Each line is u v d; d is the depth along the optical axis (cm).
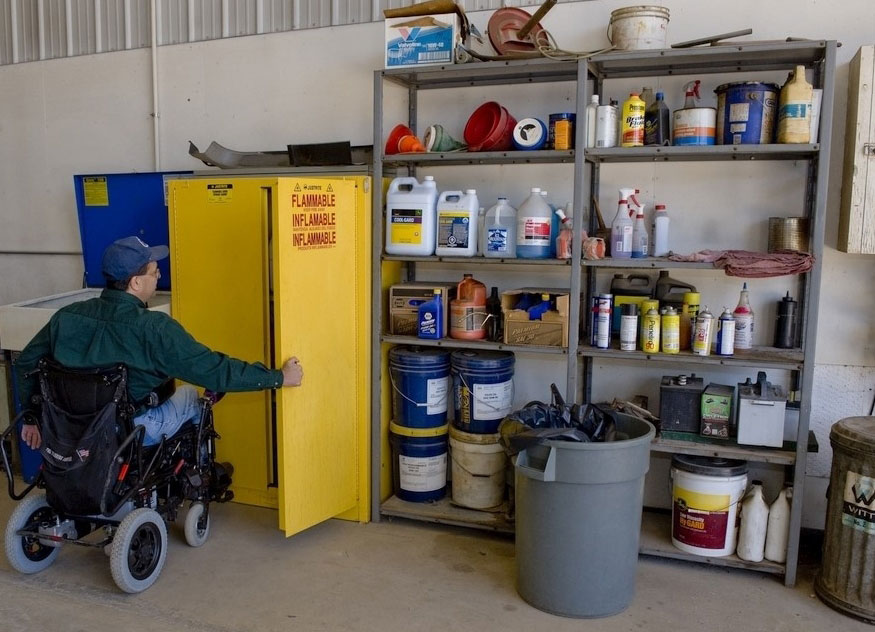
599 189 330
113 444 254
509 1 336
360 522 336
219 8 390
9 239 461
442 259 313
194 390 300
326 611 259
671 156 305
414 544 313
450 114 351
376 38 360
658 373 329
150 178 384
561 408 278
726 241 316
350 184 316
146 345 259
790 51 270
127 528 260
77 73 428
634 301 312
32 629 246
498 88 341
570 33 326
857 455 251
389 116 361
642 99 300
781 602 268
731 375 319
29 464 373
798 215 305
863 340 303
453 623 253
